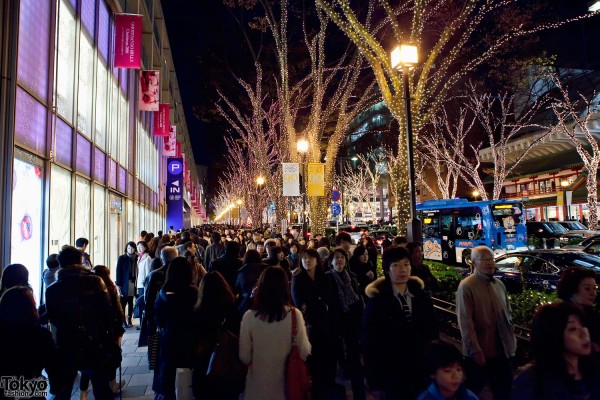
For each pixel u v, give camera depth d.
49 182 9.54
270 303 3.85
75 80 11.51
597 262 9.24
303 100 23.61
